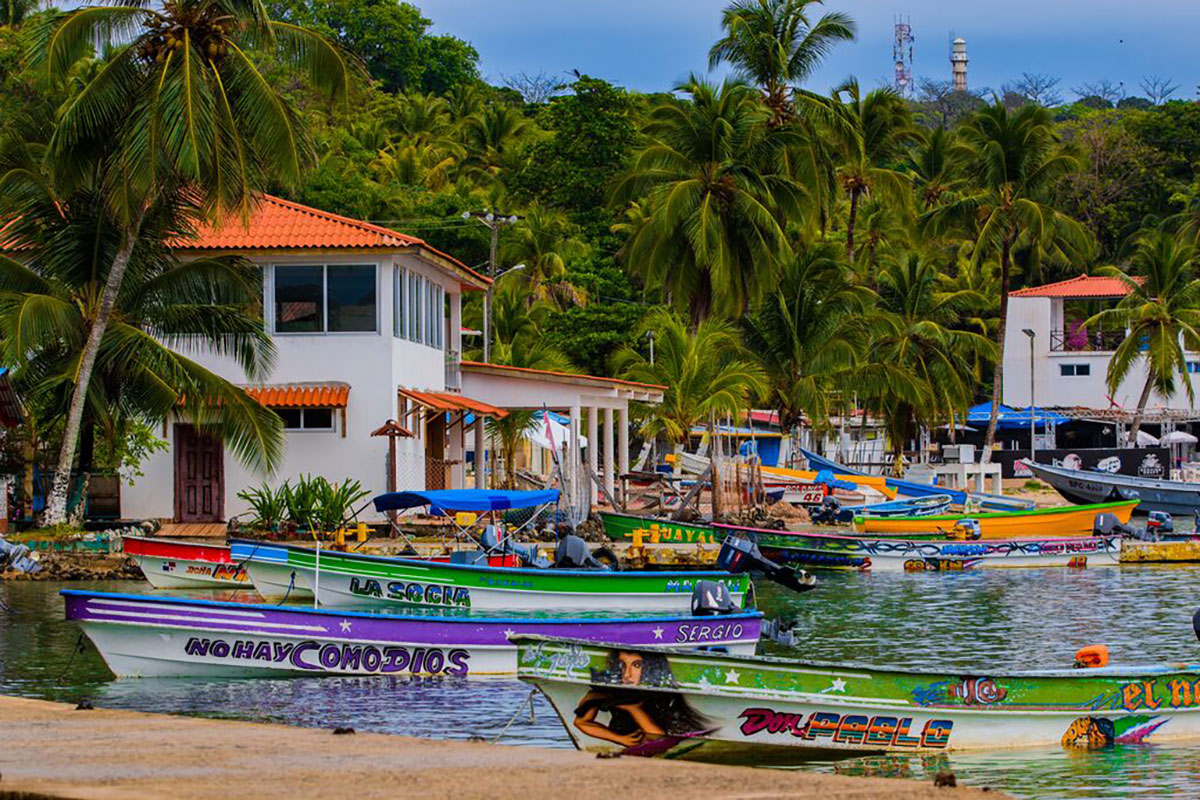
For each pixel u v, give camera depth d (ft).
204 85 117.80
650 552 136.98
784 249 208.03
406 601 96.58
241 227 144.46
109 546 125.39
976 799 29.78
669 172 215.51
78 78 162.91
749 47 232.73
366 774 32.55
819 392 224.94
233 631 75.31
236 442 129.59
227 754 36.35
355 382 143.02
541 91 476.95
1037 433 328.08
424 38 439.63
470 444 229.66
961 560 146.61
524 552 103.76
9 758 35.60
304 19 418.31
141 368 128.67
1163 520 165.07
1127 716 60.54
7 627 93.81
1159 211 395.55
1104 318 274.57
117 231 126.72
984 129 251.19
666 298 231.71
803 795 29.76
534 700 70.03
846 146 237.86
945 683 58.44
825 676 57.16
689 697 55.83
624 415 186.60
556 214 298.35
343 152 303.27
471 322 246.88
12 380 128.77
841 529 178.50
